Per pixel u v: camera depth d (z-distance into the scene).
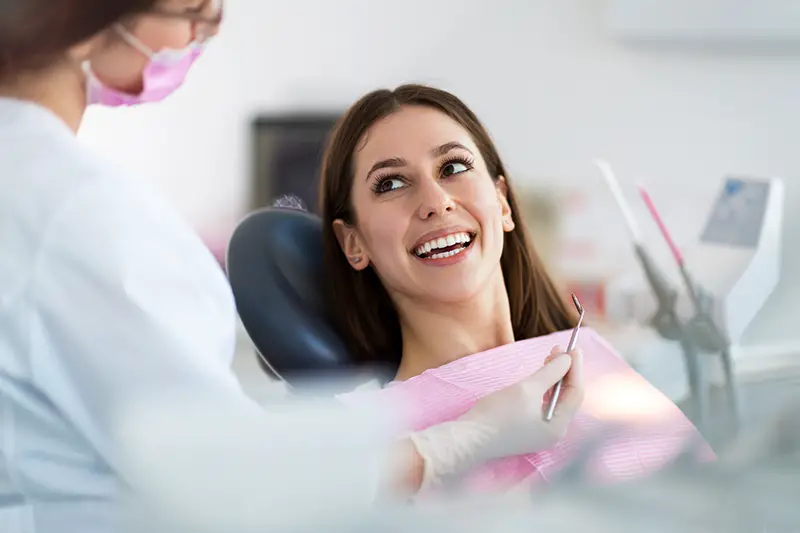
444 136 1.14
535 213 2.20
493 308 1.17
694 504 0.63
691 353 1.24
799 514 0.61
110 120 3.07
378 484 0.77
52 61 0.76
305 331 1.18
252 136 2.92
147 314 0.71
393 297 1.20
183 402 0.71
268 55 3.07
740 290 1.29
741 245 1.33
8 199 0.72
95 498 0.77
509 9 2.94
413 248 1.13
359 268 1.21
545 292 1.27
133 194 0.75
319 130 2.87
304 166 2.88
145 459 0.70
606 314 1.70
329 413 0.79
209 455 0.69
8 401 0.75
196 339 0.73
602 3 2.86
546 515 0.65
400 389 1.07
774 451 0.71
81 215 0.72
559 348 1.05
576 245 2.12
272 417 0.74
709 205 2.05
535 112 2.96
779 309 1.46
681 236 2.02
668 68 2.87
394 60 3.04
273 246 1.23
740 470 0.67
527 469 0.91
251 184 2.98
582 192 2.21
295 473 0.70
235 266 1.22
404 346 1.21
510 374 1.10
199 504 0.69
